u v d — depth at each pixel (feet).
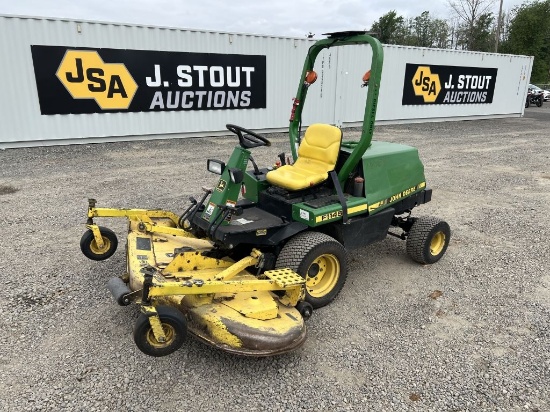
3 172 27.04
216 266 11.45
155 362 9.95
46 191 23.21
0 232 17.49
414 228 15.12
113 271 14.16
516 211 21.97
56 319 11.49
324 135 13.55
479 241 17.97
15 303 12.17
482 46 156.97
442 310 12.64
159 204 21.43
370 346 10.87
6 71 32.37
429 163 33.45
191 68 39.34
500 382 9.64
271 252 12.53
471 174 30.04
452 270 15.26
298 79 45.68
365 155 13.69
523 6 157.28
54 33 33.24
